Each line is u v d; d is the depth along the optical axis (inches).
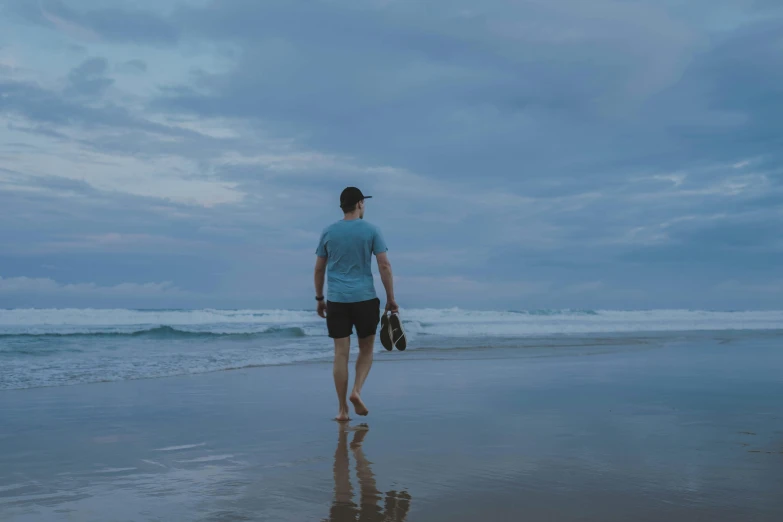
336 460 134.7
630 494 107.9
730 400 224.2
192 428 173.8
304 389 258.8
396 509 100.3
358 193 203.2
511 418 187.3
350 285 194.9
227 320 1143.0
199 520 95.7
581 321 1236.5
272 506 102.6
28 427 175.2
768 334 791.1
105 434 165.6
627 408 206.8
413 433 165.6
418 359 403.2
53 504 104.3
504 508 100.3
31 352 442.3
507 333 842.8
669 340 634.2
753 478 118.3
